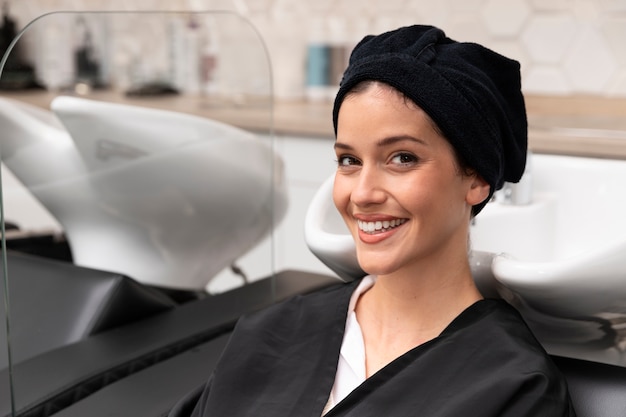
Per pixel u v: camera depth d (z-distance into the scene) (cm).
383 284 115
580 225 161
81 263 161
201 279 175
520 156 114
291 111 269
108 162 160
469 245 120
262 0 311
